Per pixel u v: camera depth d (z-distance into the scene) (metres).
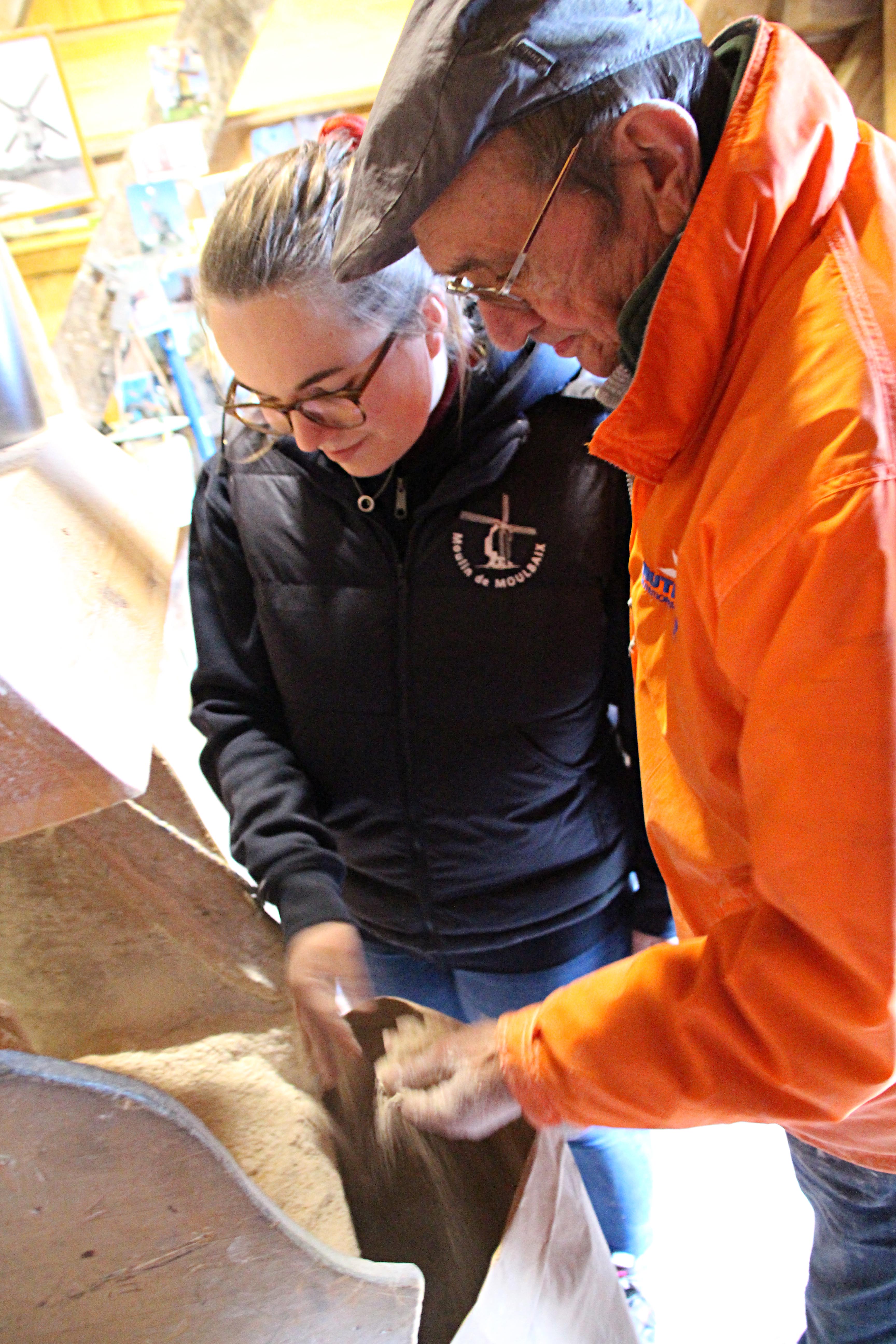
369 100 2.63
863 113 2.28
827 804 0.58
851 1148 0.89
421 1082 0.82
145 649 0.57
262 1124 0.78
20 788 0.46
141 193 2.38
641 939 1.38
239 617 1.23
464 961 1.32
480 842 1.21
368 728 1.17
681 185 0.63
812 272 0.62
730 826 0.80
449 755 1.16
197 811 0.82
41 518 0.54
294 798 1.14
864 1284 1.01
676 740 0.81
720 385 0.67
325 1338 0.61
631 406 0.69
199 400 2.59
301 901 1.01
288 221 0.88
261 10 2.25
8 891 0.78
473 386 1.05
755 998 0.67
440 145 0.61
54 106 2.45
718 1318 1.57
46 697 0.44
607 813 1.25
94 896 0.80
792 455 0.59
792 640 0.58
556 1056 0.76
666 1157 1.83
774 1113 0.70
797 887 0.62
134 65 2.51
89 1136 0.49
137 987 0.83
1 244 0.72
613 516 1.09
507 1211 0.82
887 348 0.58
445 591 1.10
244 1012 0.84
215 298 0.92
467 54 0.58
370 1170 0.79
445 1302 0.74
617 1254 1.55
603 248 0.66
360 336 0.93
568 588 1.10
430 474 1.08
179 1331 0.57
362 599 1.12
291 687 1.18
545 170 0.62
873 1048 0.64
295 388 0.96
